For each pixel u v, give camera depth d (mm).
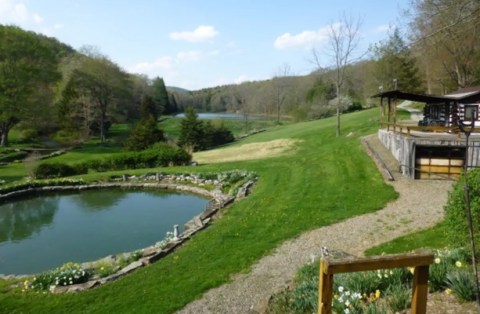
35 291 10625
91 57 60969
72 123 56188
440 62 34438
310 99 70750
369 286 6996
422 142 19516
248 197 20219
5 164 38500
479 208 7734
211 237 14062
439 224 13086
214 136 52281
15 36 49000
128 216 20359
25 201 24828
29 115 48844
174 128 73562
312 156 29359
